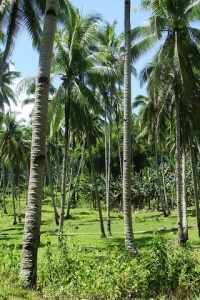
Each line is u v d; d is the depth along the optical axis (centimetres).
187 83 1633
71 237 845
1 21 1831
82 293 636
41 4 1806
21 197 6694
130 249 1157
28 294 630
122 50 2548
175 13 1692
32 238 706
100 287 644
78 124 1973
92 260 727
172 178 4541
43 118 754
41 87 764
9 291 617
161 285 681
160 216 3631
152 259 725
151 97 1711
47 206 5381
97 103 2061
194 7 1722
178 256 754
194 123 2091
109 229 2500
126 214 1191
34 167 731
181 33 1756
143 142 5756
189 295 667
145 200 4738
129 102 1235
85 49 1966
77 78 2006
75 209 4919
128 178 1209
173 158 4438
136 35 1892
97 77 2050
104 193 4900
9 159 3781
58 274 688
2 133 3734
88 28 1966
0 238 2638
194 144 3366
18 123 3812
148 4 1809
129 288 650
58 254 727
